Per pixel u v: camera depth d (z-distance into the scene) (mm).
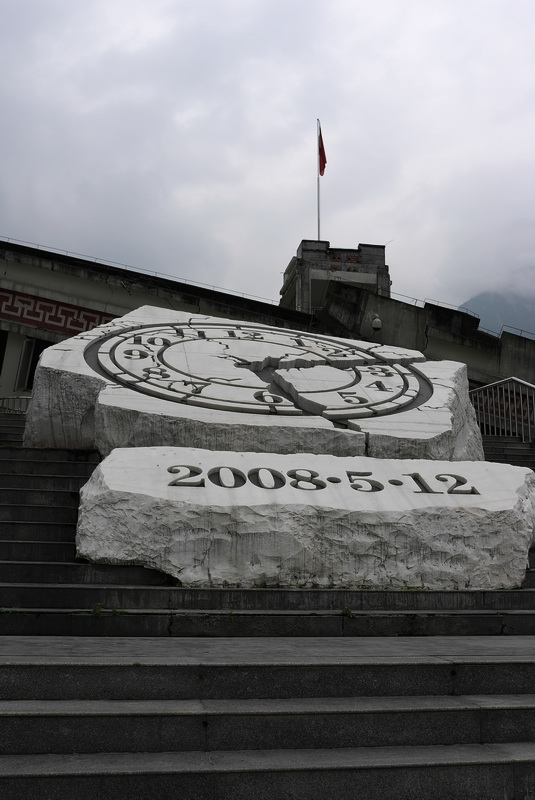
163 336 10273
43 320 18812
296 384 8742
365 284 28297
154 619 4695
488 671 3912
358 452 7332
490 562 5688
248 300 19641
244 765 3115
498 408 14070
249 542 5324
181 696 3609
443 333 19891
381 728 3473
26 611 4609
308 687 3732
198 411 7445
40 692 3512
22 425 11484
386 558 5535
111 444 7297
